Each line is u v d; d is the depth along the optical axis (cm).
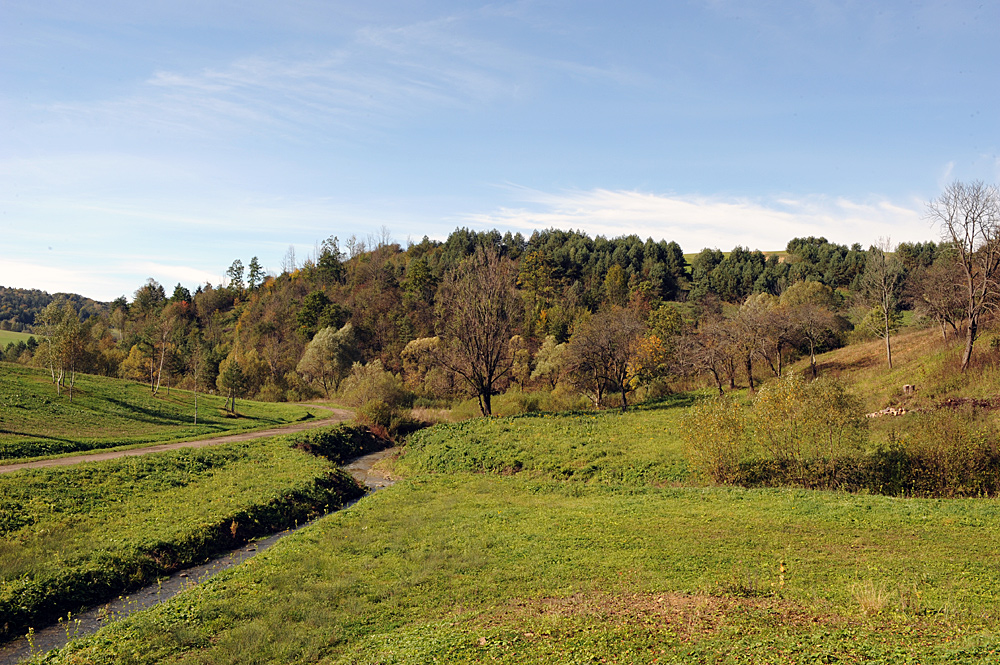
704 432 2639
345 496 3066
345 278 15125
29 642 1335
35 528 1967
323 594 1520
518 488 2755
